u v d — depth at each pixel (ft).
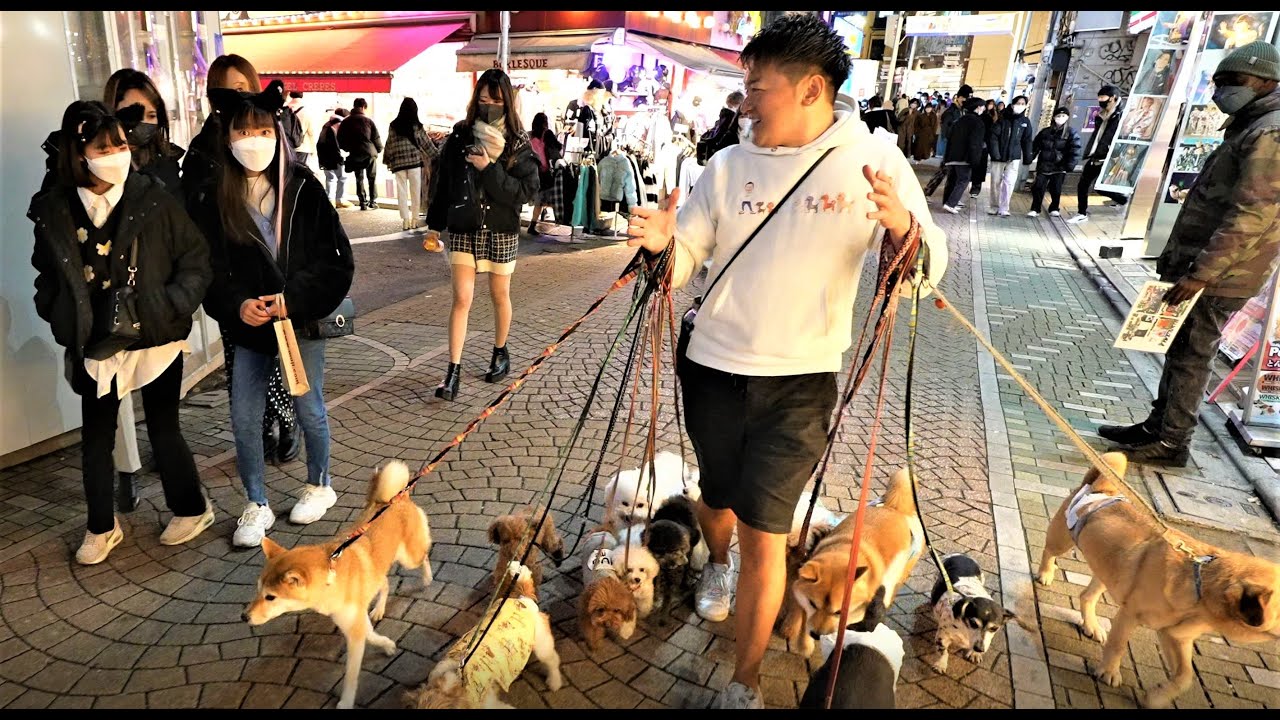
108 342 9.94
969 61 117.08
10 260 13.20
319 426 12.08
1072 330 25.61
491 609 8.43
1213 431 17.44
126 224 9.86
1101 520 9.71
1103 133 48.21
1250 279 13.79
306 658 9.33
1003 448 16.28
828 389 8.30
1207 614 8.18
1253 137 12.92
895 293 7.36
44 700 8.50
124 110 11.80
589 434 15.97
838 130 7.87
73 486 13.29
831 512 12.50
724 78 51.70
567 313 25.66
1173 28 40.70
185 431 15.47
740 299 8.18
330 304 11.32
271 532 11.91
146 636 9.61
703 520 10.32
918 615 10.70
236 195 10.61
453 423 16.28
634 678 9.26
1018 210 55.47
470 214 16.47
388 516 9.37
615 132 42.11
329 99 53.11
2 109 12.84
